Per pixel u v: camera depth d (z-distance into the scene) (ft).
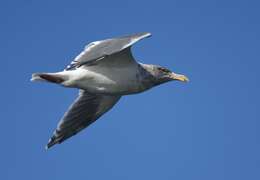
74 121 61.41
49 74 54.03
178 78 59.72
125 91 56.70
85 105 61.46
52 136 61.00
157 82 59.31
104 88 55.72
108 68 55.47
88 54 48.80
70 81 54.75
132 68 56.29
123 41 48.62
